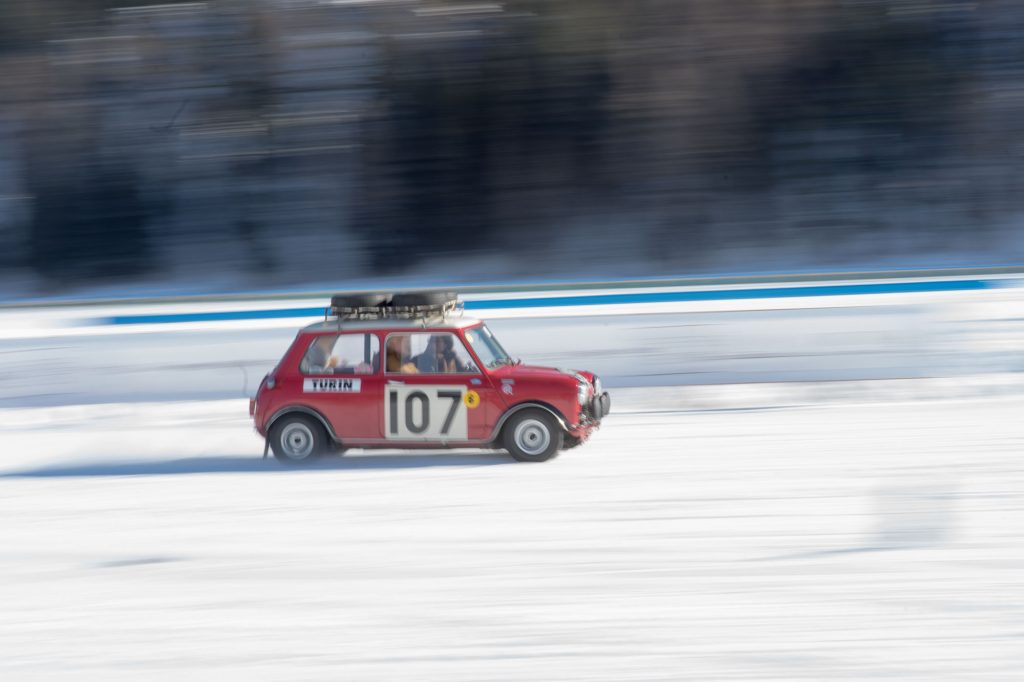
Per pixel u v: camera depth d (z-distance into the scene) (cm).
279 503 2964
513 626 1992
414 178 12156
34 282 12094
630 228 11662
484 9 12306
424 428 3422
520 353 4756
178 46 12662
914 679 1717
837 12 11888
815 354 4662
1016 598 2048
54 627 2073
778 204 11600
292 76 12494
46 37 12662
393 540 2553
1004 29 11862
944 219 11250
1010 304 4647
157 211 12450
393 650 1905
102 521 2839
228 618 2084
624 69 12006
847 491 2881
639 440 3681
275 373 3503
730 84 11950
